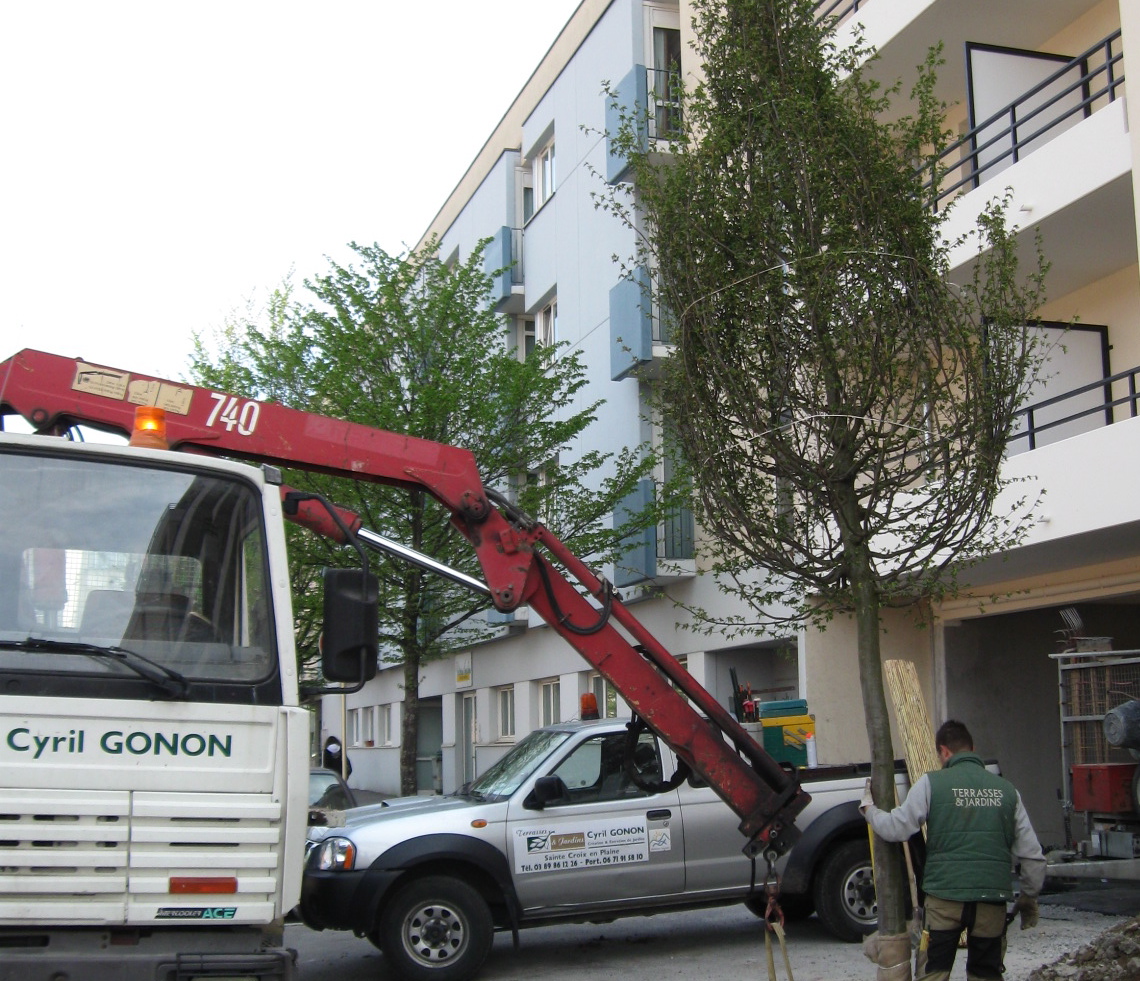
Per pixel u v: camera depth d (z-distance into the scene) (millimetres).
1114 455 11375
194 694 4695
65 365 6426
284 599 4988
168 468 5027
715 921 11281
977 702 16109
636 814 9406
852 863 9781
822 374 7031
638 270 19641
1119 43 14430
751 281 7258
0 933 4332
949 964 6105
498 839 9094
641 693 7215
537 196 26375
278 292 23953
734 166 7613
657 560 19234
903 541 7695
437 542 17359
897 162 7707
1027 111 14805
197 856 4531
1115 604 15500
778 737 11562
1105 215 12633
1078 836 13992
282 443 6809
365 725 40094
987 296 7621
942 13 14789
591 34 22781
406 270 18578
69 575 4770
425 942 8852
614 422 21047
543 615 7219
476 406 17844
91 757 4480
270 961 4512
